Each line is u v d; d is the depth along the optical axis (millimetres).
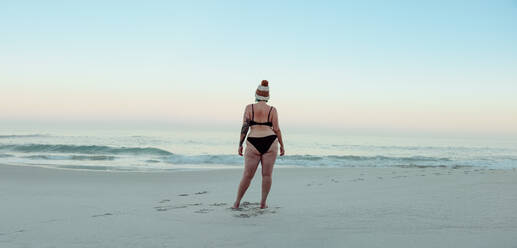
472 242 2787
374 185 7836
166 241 3080
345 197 5902
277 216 4184
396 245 2760
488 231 3184
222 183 9914
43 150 24219
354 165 19359
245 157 4836
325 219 3904
